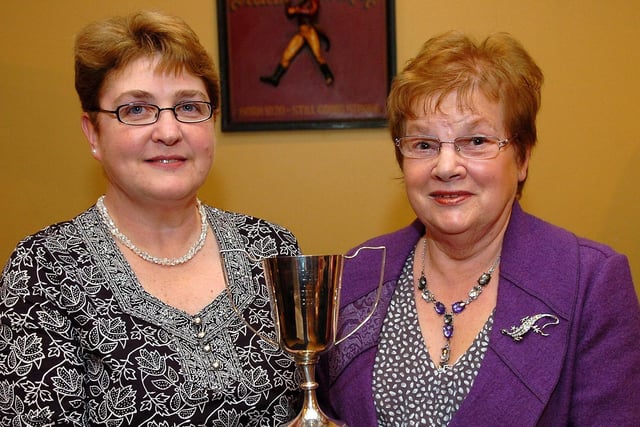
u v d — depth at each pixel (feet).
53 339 4.68
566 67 8.99
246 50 9.09
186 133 4.94
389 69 8.98
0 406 4.57
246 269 5.31
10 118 9.33
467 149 4.81
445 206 4.84
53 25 9.26
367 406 4.91
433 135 4.84
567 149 9.05
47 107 9.30
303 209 9.23
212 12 9.16
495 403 4.56
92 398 4.76
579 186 9.05
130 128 4.85
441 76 4.76
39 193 9.34
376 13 8.99
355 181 9.16
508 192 4.89
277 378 5.06
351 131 9.14
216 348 4.97
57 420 4.51
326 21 9.03
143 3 9.18
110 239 5.10
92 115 4.99
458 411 4.63
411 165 4.95
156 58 4.85
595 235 9.05
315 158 9.19
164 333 4.88
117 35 4.83
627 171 8.99
